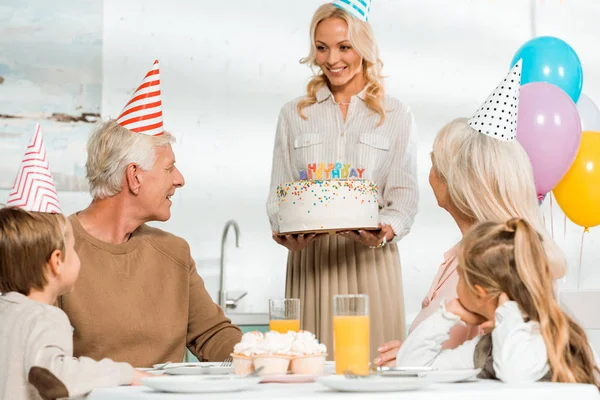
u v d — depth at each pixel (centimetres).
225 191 377
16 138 354
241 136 381
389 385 110
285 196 238
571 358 133
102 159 195
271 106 386
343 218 232
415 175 267
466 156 169
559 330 133
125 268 195
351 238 245
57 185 356
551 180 267
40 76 358
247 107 383
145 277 196
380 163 262
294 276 265
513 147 169
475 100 411
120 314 191
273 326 158
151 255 199
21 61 356
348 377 116
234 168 379
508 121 170
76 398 126
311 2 393
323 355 142
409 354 149
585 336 139
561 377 130
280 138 273
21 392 143
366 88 264
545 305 135
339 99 266
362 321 139
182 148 374
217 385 114
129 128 197
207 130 378
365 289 256
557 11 425
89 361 138
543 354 132
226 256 373
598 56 430
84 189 359
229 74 382
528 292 136
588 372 136
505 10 418
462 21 411
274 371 138
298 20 391
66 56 361
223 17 382
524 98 266
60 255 161
